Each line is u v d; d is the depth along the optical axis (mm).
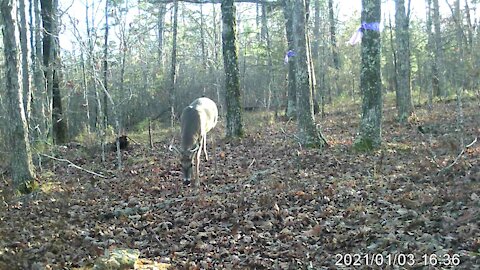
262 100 30656
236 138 16969
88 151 18078
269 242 7305
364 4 12539
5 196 11406
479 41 22781
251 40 35938
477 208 6930
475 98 21719
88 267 6941
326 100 31281
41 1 20969
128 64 29297
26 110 14352
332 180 10047
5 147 17125
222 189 10617
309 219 7910
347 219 7676
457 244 6062
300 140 14109
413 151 12164
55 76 21703
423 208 7562
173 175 12797
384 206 8016
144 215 9273
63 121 22188
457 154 10992
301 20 13719
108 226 8914
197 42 41406
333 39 33219
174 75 24250
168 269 6680
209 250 7344
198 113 11438
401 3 18859
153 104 30188
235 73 17172
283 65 28938
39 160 14750
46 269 6855
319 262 6375
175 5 23984
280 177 10867
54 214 9883
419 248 6102
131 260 6746
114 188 11992
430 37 29000
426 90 29688
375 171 10289
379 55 12688
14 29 11430
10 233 8578
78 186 12531
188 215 9109
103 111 23109
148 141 20406
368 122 12773
